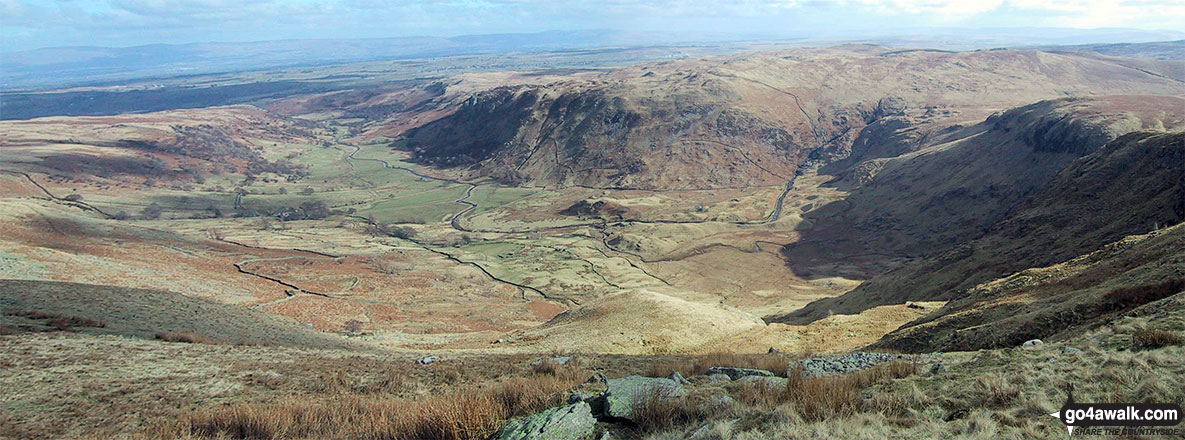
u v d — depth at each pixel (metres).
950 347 27.91
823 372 19.03
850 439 10.14
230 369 25.48
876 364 18.75
